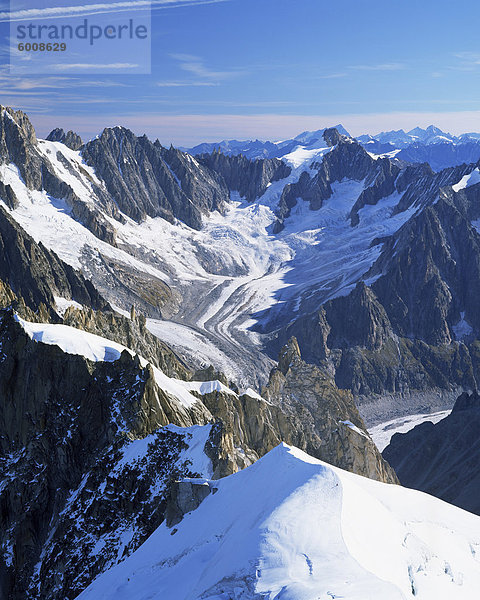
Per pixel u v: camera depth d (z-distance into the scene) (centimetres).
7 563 8588
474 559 6153
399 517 6400
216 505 6981
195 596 5362
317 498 5800
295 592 4722
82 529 8412
